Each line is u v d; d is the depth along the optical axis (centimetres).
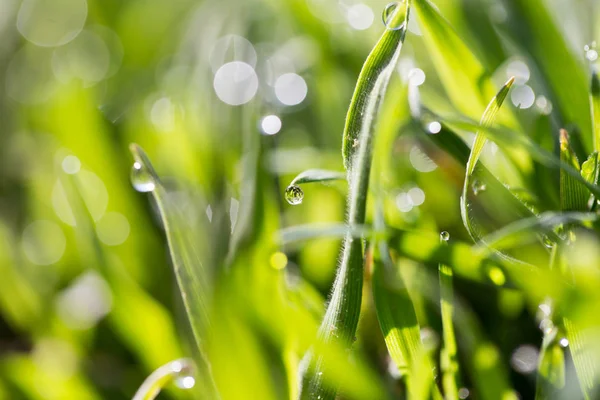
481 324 22
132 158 26
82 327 23
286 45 31
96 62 39
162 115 28
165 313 22
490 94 22
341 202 24
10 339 24
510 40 24
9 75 40
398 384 20
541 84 23
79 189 24
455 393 19
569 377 19
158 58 37
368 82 19
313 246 23
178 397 20
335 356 19
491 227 23
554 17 26
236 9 33
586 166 20
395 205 22
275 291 20
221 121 26
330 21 29
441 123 21
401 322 19
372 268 19
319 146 27
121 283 22
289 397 19
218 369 19
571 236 19
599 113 20
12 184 30
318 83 27
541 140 22
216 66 31
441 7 25
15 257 25
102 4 41
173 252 20
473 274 19
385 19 21
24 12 45
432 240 19
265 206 21
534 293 19
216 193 23
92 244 23
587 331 18
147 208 25
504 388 19
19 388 21
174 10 39
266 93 29
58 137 26
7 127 34
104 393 22
